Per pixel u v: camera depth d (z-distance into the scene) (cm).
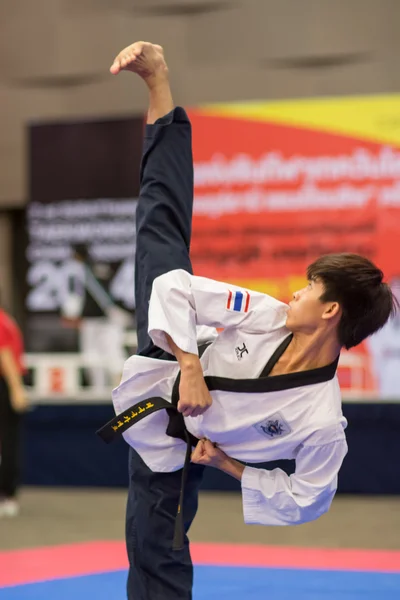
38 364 1034
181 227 333
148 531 305
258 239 1036
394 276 997
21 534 686
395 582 506
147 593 305
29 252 1115
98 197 1098
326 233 1020
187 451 297
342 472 884
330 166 1020
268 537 673
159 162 334
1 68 1138
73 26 1120
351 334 282
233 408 286
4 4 1141
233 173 1043
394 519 755
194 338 282
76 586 495
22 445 885
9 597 467
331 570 543
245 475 289
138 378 304
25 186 1124
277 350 286
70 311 1091
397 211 1002
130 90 1101
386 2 1034
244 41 1069
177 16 1090
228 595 471
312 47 1048
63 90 1122
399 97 1009
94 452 938
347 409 877
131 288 1075
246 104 1043
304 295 283
